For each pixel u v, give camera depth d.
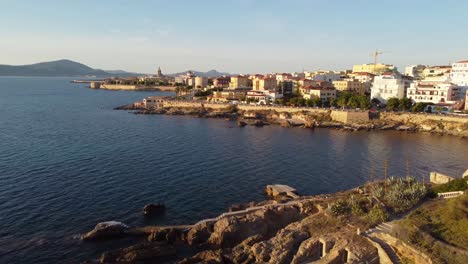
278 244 50.16
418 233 44.72
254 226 57.84
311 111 187.00
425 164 101.75
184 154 108.19
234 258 49.62
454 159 107.50
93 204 68.69
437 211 51.56
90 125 160.75
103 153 106.69
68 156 102.00
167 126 163.00
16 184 77.56
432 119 159.88
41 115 192.00
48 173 85.62
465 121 151.38
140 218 63.84
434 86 192.00
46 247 53.44
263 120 184.25
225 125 170.12
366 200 59.09
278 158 106.12
